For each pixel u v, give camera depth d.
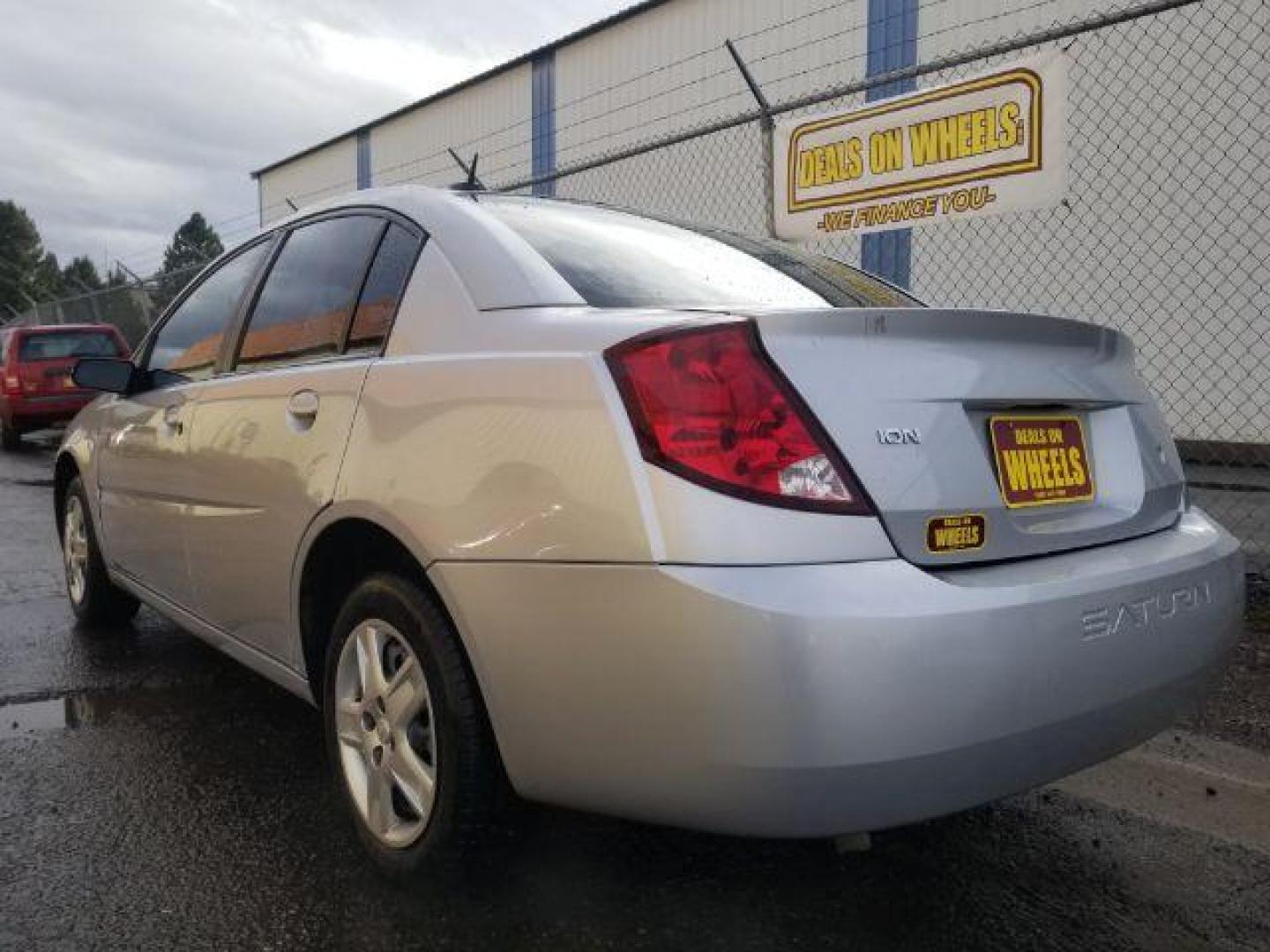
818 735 1.67
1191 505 2.61
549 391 1.96
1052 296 10.24
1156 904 2.33
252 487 2.76
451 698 2.12
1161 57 9.46
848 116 5.91
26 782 2.89
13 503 8.42
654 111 14.58
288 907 2.25
